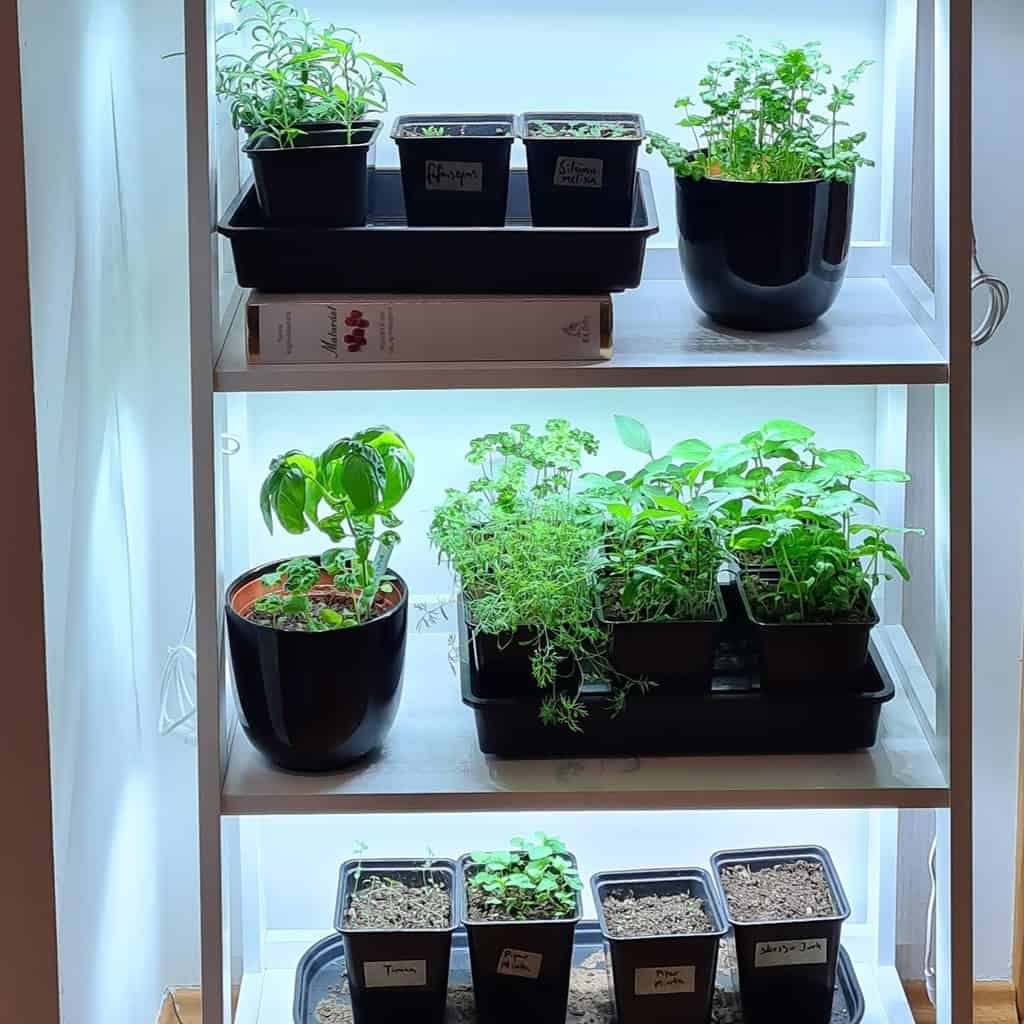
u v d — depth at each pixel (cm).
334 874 221
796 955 183
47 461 156
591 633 166
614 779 166
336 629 160
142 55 189
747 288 165
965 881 165
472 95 194
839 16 191
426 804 164
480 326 158
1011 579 210
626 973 180
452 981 197
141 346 195
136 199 190
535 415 205
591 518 175
